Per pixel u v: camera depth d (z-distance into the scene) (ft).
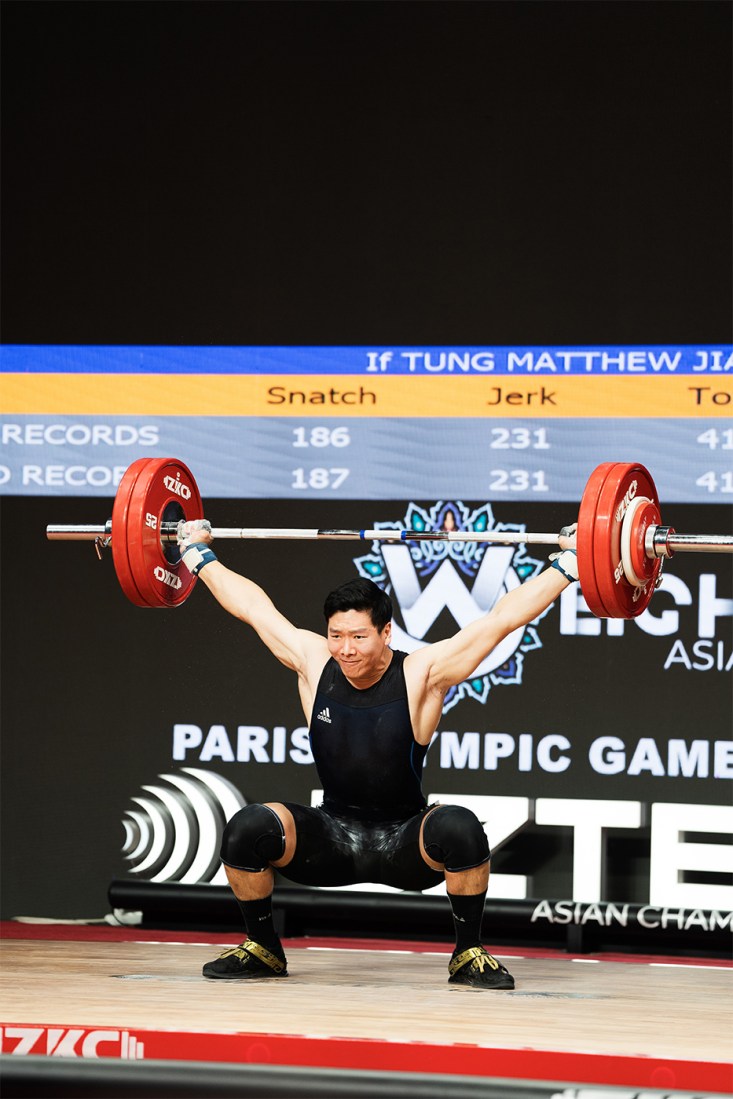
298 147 54.44
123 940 49.24
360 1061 30.07
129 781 53.52
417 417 53.42
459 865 37.35
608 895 50.57
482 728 52.08
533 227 53.06
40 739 54.03
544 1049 29.53
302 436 53.93
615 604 37.76
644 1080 29.01
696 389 51.80
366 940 50.47
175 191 54.95
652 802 50.88
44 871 53.62
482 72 53.57
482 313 53.16
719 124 52.08
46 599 54.49
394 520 53.42
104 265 55.16
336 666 39.11
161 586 40.88
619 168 52.65
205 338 54.60
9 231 55.57
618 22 52.85
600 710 51.44
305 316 54.13
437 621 52.80
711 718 50.85
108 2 55.67
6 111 55.83
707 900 48.60
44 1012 32.71
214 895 50.16
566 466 52.44
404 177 53.88
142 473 40.27
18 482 54.95
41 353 55.16
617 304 52.39
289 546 53.62
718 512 51.44
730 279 51.75
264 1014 32.89
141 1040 30.78
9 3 56.03
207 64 55.06
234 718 53.31
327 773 38.83
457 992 37.37
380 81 54.13
